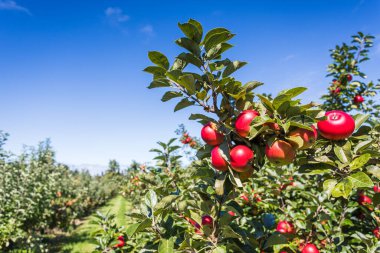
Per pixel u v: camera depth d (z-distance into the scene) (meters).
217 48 1.94
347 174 1.72
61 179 17.55
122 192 14.86
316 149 1.92
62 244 12.02
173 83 2.02
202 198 2.21
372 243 2.78
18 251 9.83
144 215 2.35
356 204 3.22
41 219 12.30
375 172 1.79
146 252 2.28
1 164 11.32
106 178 34.94
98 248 3.76
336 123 1.79
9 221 9.33
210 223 2.28
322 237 3.23
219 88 1.88
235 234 1.93
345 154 1.78
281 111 1.73
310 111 1.72
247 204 4.20
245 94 1.92
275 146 1.71
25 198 10.77
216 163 1.88
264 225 2.78
